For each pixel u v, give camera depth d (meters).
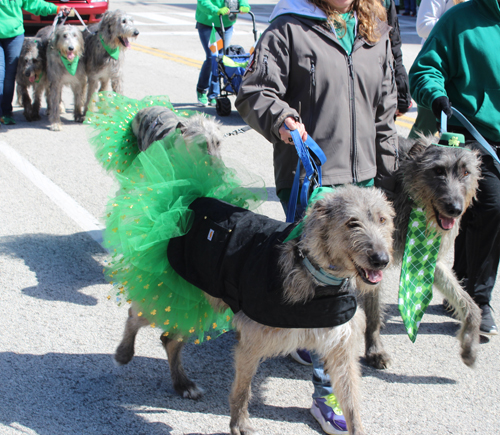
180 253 3.06
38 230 5.41
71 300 4.30
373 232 2.39
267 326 2.71
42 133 8.56
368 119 3.22
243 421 3.02
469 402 3.36
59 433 2.99
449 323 4.25
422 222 3.55
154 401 3.31
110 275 3.40
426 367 3.71
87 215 5.75
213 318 3.27
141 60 13.71
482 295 4.02
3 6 8.26
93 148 5.54
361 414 3.24
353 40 3.10
